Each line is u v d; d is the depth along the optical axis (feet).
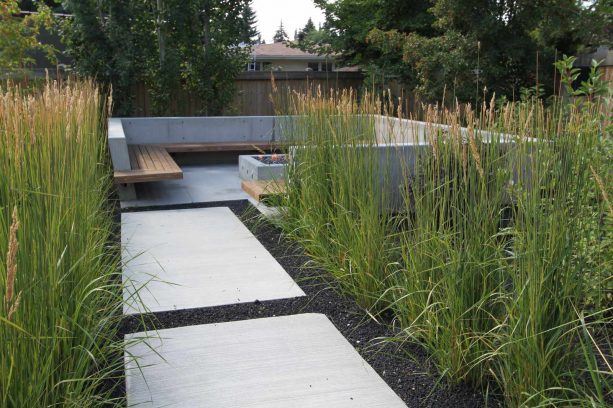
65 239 7.76
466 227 8.16
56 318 6.73
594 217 8.36
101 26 34.63
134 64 35.50
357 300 10.69
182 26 36.27
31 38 28.60
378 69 39.58
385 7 43.34
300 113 15.21
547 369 6.84
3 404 5.58
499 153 8.36
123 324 9.77
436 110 9.50
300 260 13.33
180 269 12.74
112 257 12.71
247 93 40.01
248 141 29.27
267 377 8.13
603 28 22.12
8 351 5.70
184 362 8.53
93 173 13.15
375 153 11.41
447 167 8.53
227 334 9.48
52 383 6.31
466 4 30.32
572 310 6.98
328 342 9.20
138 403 7.18
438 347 8.27
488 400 7.50
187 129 28.50
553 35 25.48
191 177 24.76
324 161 13.41
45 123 8.36
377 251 10.43
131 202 19.81
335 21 46.14
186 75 37.73
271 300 10.96
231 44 37.93
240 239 15.12
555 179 7.14
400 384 7.97
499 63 32.27
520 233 7.25
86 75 34.14
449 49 31.89
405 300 9.41
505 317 7.61
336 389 7.82
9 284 4.67
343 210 11.62
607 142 9.32
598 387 5.87
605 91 10.64
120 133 20.90
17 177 6.92
